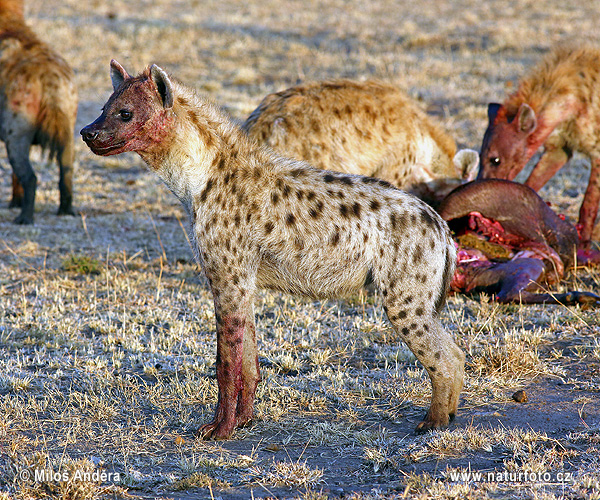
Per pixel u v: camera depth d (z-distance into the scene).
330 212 17.95
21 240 36.28
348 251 17.88
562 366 22.23
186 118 18.23
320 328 25.91
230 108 57.81
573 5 89.00
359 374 22.33
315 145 27.11
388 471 16.25
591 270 30.16
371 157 28.00
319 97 27.72
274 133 27.08
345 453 17.34
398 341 24.83
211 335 25.69
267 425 18.92
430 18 87.62
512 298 27.05
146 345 24.86
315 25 86.62
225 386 18.22
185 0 100.69
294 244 18.08
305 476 15.98
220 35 82.06
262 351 24.06
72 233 37.66
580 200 39.59
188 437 18.38
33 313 27.55
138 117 17.67
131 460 17.17
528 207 29.20
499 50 71.94
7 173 49.59
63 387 21.58
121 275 31.62
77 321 26.89
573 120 31.59
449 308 27.31
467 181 30.67
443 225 18.22
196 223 18.17
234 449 17.67
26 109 38.59
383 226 17.72
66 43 77.69
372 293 28.98
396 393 20.58
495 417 18.98
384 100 28.62
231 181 18.14
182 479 15.96
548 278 28.64
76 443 18.11
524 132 31.02
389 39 79.19
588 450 16.75
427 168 29.89
